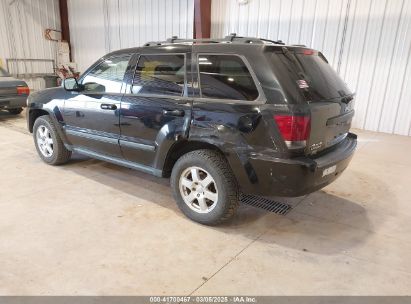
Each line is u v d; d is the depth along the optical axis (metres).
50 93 4.33
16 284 2.20
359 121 7.24
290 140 2.46
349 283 2.30
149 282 2.26
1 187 3.78
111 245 2.68
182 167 3.03
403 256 2.64
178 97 2.98
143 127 3.24
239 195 2.89
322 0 7.04
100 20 11.46
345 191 3.89
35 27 12.06
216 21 8.57
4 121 7.57
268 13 7.75
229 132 2.67
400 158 5.19
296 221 3.16
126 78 3.45
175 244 2.72
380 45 6.65
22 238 2.74
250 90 2.60
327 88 2.85
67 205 3.37
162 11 9.70
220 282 2.28
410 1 6.18
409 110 6.62
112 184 3.96
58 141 4.36
